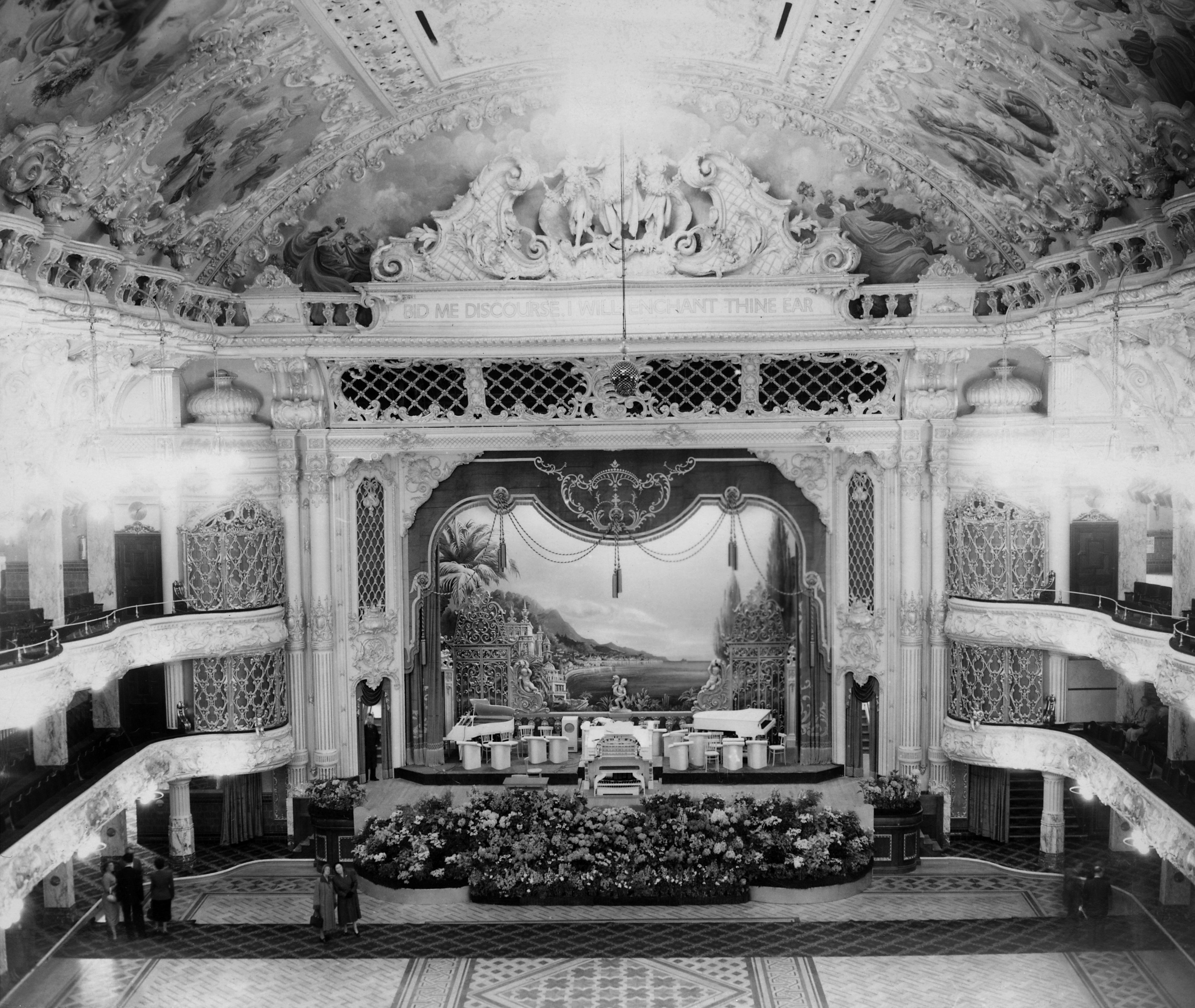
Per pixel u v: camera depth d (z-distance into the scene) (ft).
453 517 98.84
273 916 79.20
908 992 66.23
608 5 71.92
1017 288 84.64
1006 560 89.10
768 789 93.30
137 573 92.12
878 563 94.32
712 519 98.32
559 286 88.69
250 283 89.61
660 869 80.84
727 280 87.92
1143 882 83.20
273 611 91.61
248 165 80.23
